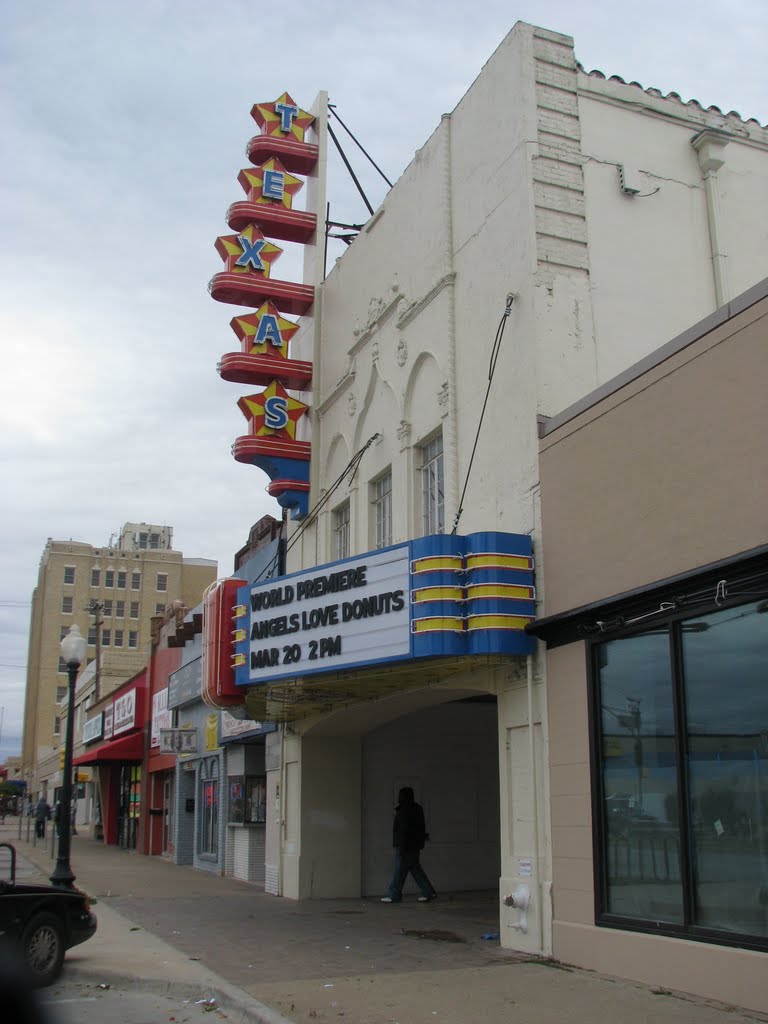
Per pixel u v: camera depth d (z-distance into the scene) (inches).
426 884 655.1
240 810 896.3
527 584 453.1
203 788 1043.9
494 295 521.3
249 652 578.2
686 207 545.3
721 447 355.6
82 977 416.8
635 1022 306.3
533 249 490.0
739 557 332.8
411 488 600.7
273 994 360.2
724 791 341.7
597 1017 314.5
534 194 498.0
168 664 1267.2
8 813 3427.7
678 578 360.8
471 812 729.6
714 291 541.3
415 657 458.0
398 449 619.2
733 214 557.0
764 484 334.3
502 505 491.5
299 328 831.1
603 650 410.9
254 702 621.9
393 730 724.0
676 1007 324.5
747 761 332.8
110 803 1632.6
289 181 814.5
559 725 429.4
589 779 406.6
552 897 422.0
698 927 343.6
